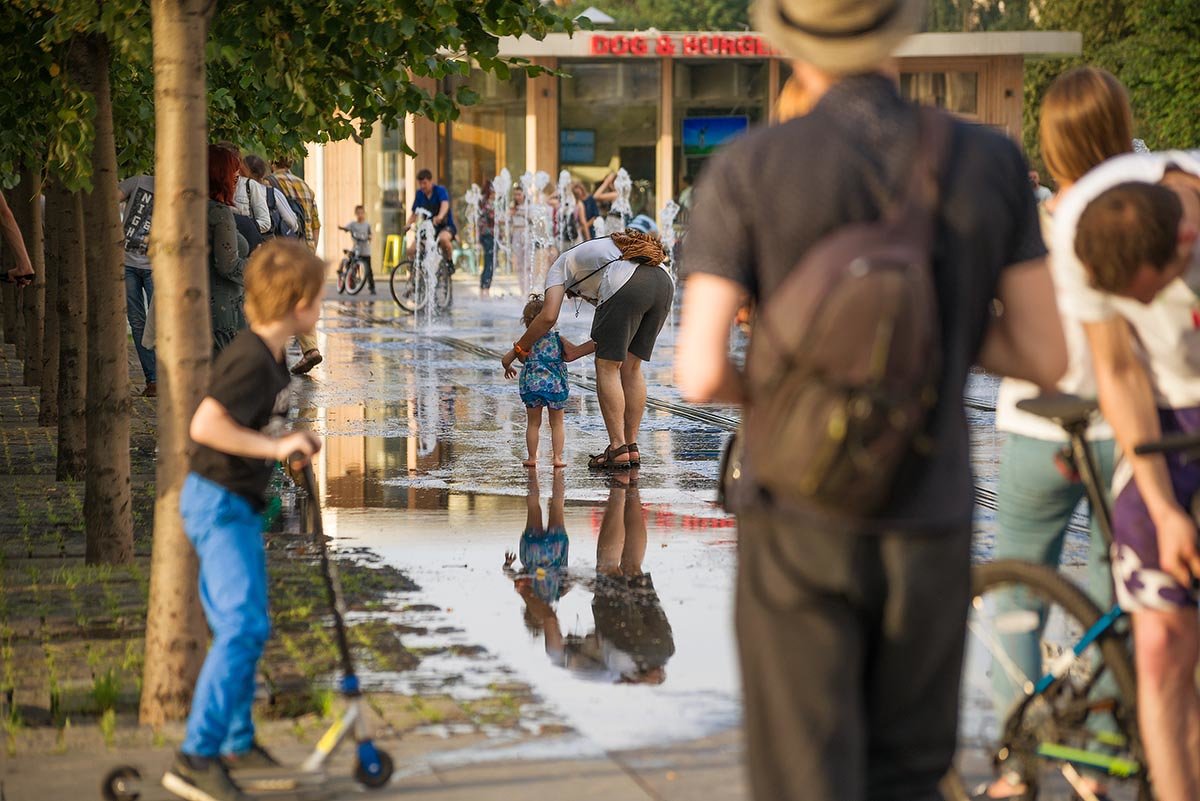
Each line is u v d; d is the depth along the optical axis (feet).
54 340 94.89
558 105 311.88
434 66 62.59
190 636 37.60
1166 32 291.38
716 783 33.01
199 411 32.19
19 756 34.91
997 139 20.83
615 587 53.01
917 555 19.92
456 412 102.17
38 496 69.72
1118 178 29.12
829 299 19.04
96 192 55.26
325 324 181.57
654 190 315.17
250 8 55.98
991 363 22.02
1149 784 27.68
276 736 36.40
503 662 43.24
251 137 83.46
